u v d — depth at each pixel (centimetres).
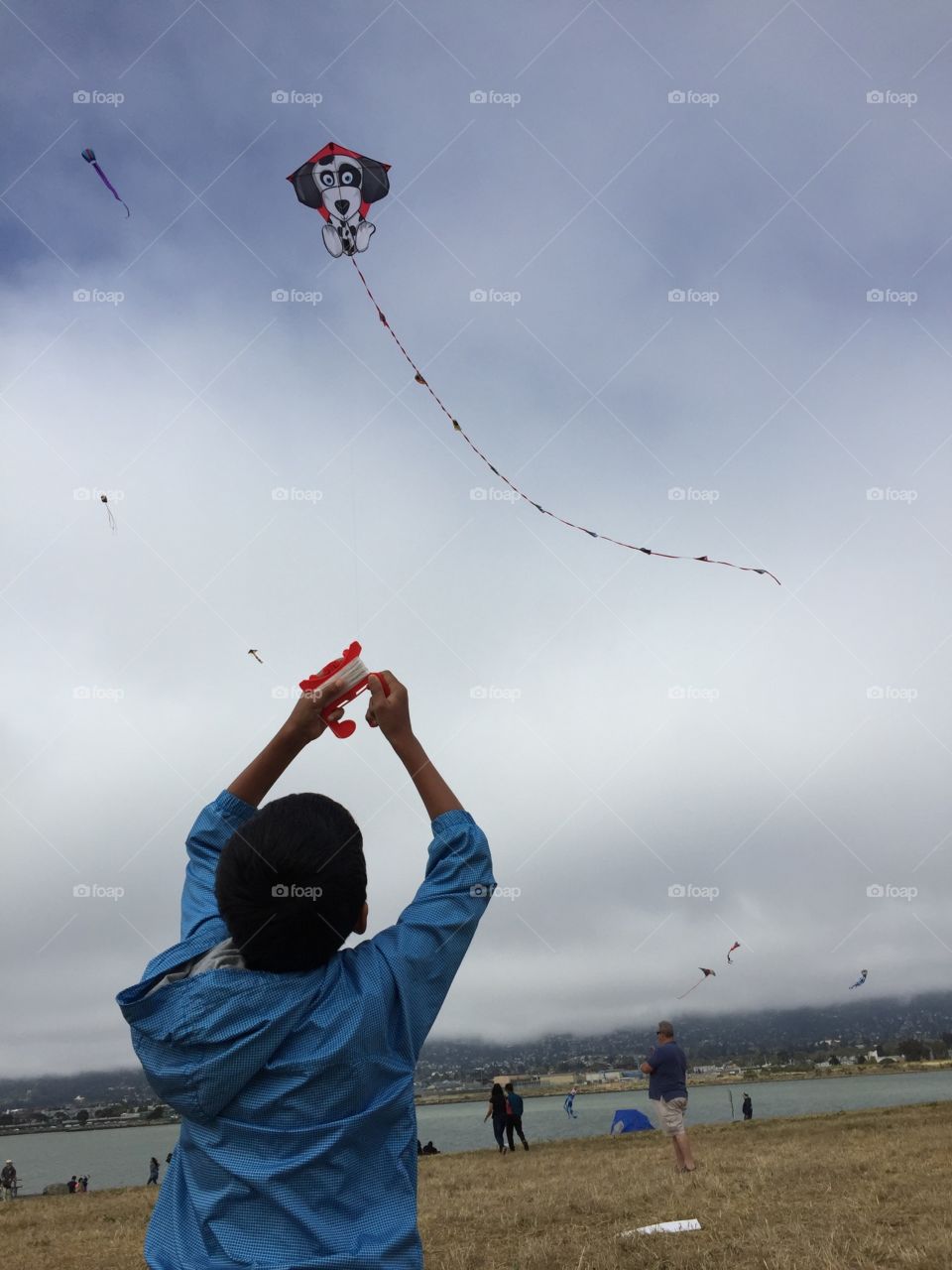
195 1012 151
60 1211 1097
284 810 165
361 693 192
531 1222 725
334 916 157
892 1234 575
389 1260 148
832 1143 1180
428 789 185
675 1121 984
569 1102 4734
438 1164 1482
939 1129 1254
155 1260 154
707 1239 597
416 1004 164
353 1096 153
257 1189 147
